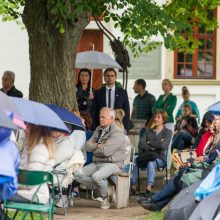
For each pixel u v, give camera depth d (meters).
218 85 28.66
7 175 9.48
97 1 17.27
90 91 20.97
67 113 15.82
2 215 10.96
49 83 18.59
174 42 18.20
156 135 18.83
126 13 18.14
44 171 11.67
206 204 10.83
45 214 15.11
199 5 22.94
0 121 9.49
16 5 21.39
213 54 29.03
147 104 23.59
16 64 28.48
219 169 11.55
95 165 16.91
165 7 22.50
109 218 15.09
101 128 17.23
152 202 15.61
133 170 18.70
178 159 16.33
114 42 22.25
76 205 16.84
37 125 13.09
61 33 18.44
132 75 28.25
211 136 15.86
